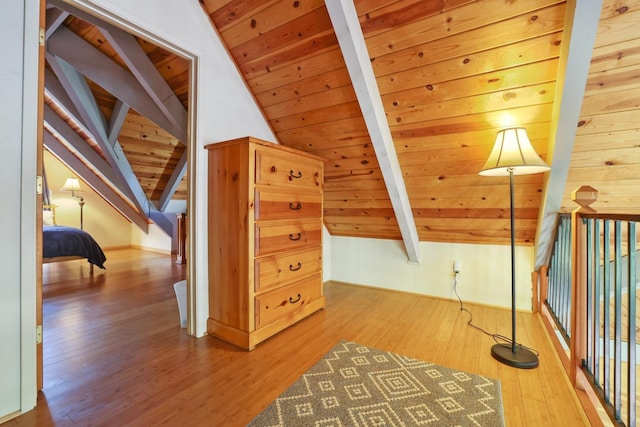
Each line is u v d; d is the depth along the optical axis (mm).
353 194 2830
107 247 5820
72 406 1303
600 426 1129
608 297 1185
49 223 4668
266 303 1926
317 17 1737
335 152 2502
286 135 2572
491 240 2639
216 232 1977
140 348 1832
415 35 1609
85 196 5512
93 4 1466
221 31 2070
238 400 1347
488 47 1531
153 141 3820
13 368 1260
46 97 3514
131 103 2762
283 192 2037
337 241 3473
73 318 2328
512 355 1705
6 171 1247
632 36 1315
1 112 1227
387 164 2180
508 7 1382
